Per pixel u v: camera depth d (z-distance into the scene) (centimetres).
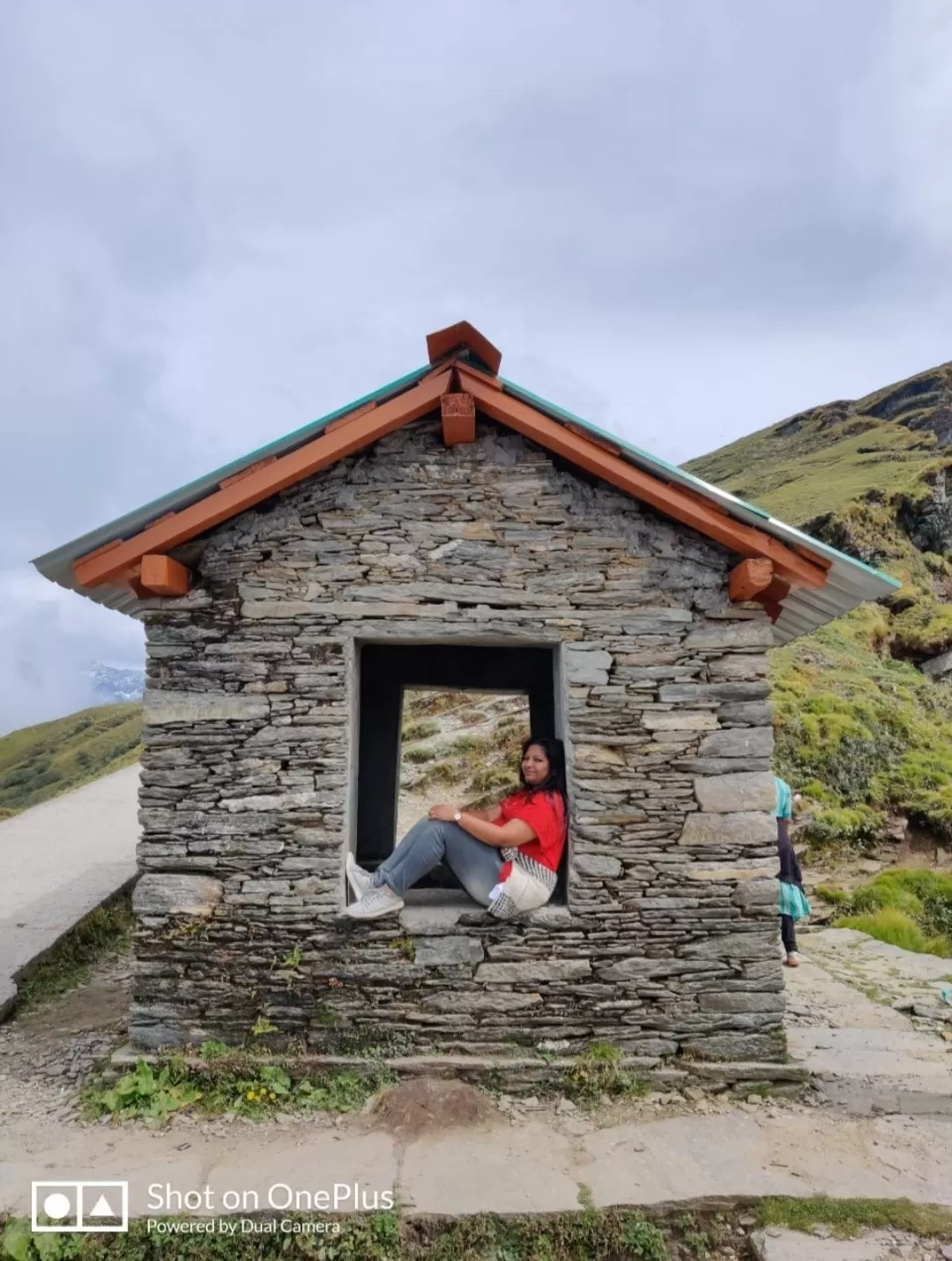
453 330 484
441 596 516
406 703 2111
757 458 7394
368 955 500
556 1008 501
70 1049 560
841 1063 516
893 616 2556
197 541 521
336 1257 377
